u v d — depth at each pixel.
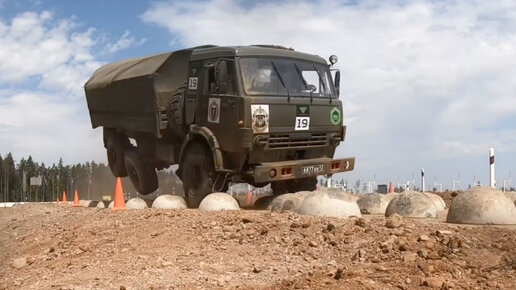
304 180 13.52
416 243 7.10
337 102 13.30
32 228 12.21
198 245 8.20
